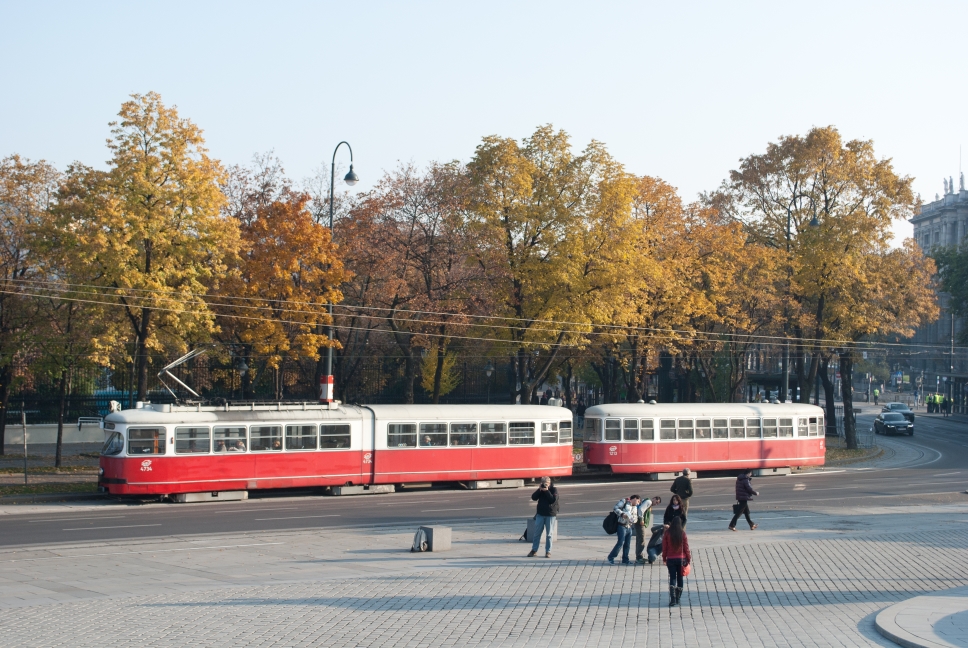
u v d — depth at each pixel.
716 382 71.94
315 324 41.53
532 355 49.34
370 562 21.53
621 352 54.47
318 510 31.92
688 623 15.38
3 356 41.62
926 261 59.56
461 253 47.94
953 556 23.64
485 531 26.97
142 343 40.12
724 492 39.91
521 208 46.12
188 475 33.91
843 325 58.62
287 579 19.19
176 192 39.81
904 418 79.12
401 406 39.12
